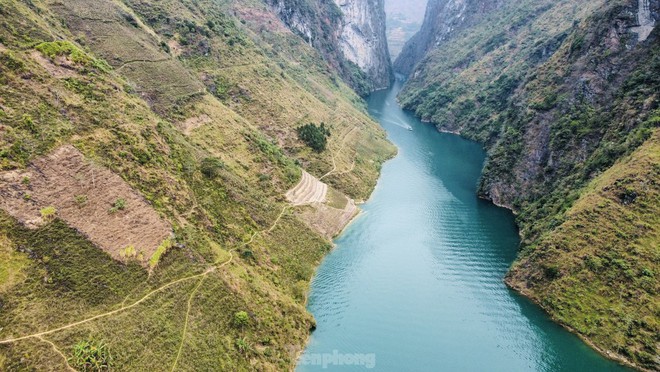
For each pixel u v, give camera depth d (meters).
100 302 46.41
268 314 57.78
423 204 104.69
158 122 72.12
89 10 93.38
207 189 70.75
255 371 50.72
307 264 74.62
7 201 46.81
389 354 59.47
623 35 97.62
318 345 60.06
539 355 59.97
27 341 40.44
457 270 77.88
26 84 56.06
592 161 84.44
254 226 72.69
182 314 50.44
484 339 62.66
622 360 57.59
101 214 52.03
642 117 81.38
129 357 43.81
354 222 94.00
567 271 67.00
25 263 44.62
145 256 52.19
